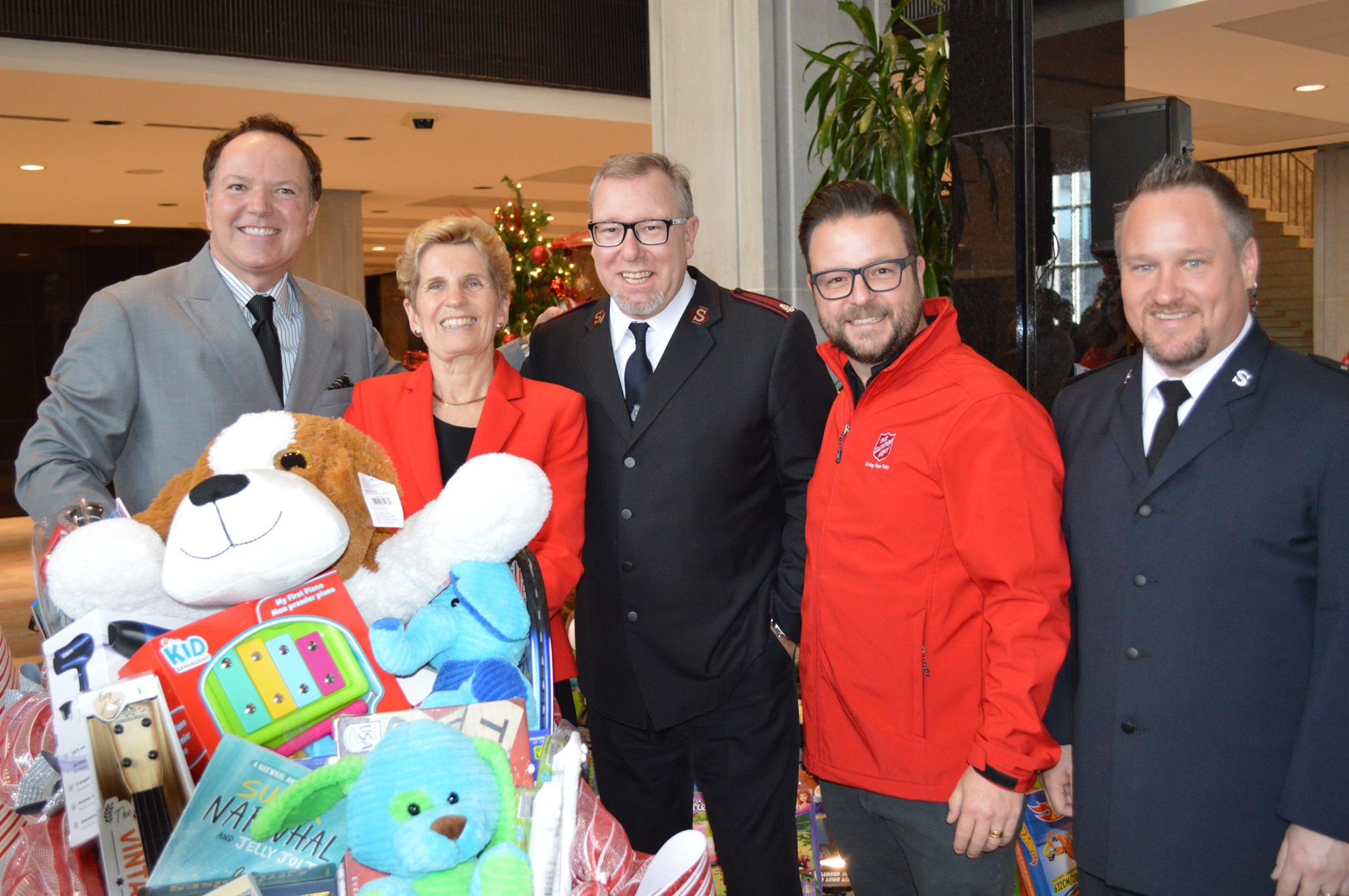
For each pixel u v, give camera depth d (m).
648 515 1.95
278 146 2.02
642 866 1.16
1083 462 1.57
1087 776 1.49
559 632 1.99
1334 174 10.62
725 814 2.00
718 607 1.96
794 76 4.44
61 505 1.69
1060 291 3.18
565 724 1.23
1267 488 1.34
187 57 6.63
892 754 1.69
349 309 2.29
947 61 3.39
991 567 1.55
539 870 0.91
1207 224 1.38
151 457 1.95
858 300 1.69
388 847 0.88
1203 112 8.66
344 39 7.04
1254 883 1.35
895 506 1.66
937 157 3.46
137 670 0.98
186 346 1.96
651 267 1.95
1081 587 1.53
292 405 2.08
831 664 1.75
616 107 8.21
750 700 1.97
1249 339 1.41
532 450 1.76
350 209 11.49
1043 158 3.11
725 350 1.99
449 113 7.79
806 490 1.97
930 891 1.70
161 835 0.94
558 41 7.84
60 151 8.50
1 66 6.12
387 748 0.91
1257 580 1.34
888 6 4.66
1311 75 7.12
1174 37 6.01
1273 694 1.34
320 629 1.05
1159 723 1.40
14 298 12.45
